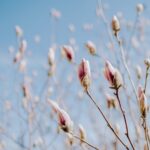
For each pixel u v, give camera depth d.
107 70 0.72
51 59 1.17
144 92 0.75
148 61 0.79
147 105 0.73
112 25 0.94
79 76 0.73
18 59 1.64
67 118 0.74
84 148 0.90
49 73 1.43
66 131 0.73
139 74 1.09
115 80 0.72
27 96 1.55
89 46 1.10
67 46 0.96
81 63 0.73
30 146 1.53
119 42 0.93
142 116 0.73
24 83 1.63
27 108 1.55
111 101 1.05
